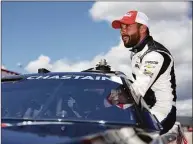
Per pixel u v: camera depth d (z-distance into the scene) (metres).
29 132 2.30
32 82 3.17
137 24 3.58
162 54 3.36
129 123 2.58
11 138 2.18
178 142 3.22
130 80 3.51
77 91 2.93
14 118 2.65
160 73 3.35
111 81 3.06
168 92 3.39
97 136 2.20
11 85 3.18
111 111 2.70
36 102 2.86
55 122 2.52
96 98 2.84
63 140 2.13
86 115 2.67
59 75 3.25
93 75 3.20
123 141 2.19
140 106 2.88
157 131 2.64
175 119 3.47
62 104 2.81
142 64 3.38
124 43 3.67
